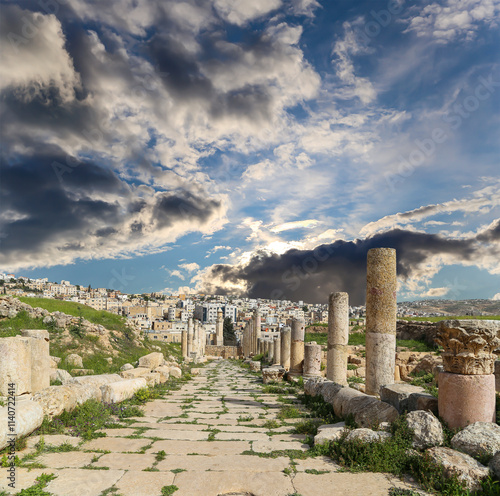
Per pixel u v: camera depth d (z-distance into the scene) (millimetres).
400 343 32375
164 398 14172
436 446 6238
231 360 57750
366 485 5508
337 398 10320
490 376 6758
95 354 21922
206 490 5305
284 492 5266
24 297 32969
